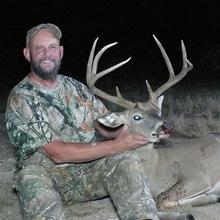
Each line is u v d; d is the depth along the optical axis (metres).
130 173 2.30
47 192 2.23
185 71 3.05
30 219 2.19
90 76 2.91
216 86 7.89
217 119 4.85
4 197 3.12
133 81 9.03
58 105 2.48
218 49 10.59
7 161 3.84
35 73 2.49
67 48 12.41
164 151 3.23
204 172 3.17
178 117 4.95
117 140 2.33
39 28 2.50
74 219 2.80
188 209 3.01
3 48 12.36
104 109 2.71
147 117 2.73
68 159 2.34
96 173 2.43
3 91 8.09
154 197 3.17
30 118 2.37
